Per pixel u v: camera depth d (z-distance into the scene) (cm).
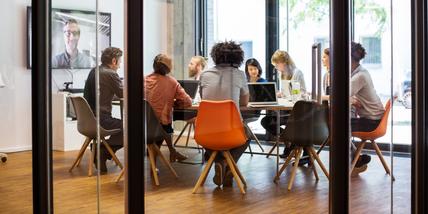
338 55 380
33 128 346
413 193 419
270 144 486
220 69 473
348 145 388
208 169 464
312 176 450
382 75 426
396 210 405
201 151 471
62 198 367
